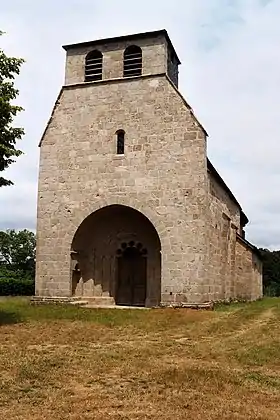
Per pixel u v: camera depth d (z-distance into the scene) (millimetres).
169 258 20844
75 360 9953
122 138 22766
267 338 12492
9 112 15422
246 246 27172
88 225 23234
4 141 15531
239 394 7676
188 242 20734
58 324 15609
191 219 20844
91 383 8250
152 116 22203
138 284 24031
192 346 12039
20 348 11406
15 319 16578
